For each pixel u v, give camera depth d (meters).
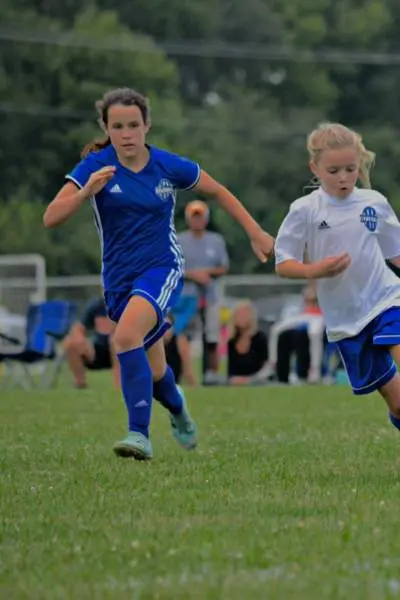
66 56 148.62
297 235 19.86
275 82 167.88
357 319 19.70
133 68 150.25
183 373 46.53
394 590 12.23
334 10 172.25
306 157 152.88
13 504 17.09
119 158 21.30
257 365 47.41
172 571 13.11
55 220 20.78
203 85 166.75
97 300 46.34
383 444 23.50
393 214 20.09
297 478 18.91
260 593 12.16
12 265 70.00
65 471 20.38
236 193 149.75
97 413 33.03
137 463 21.06
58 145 147.00
